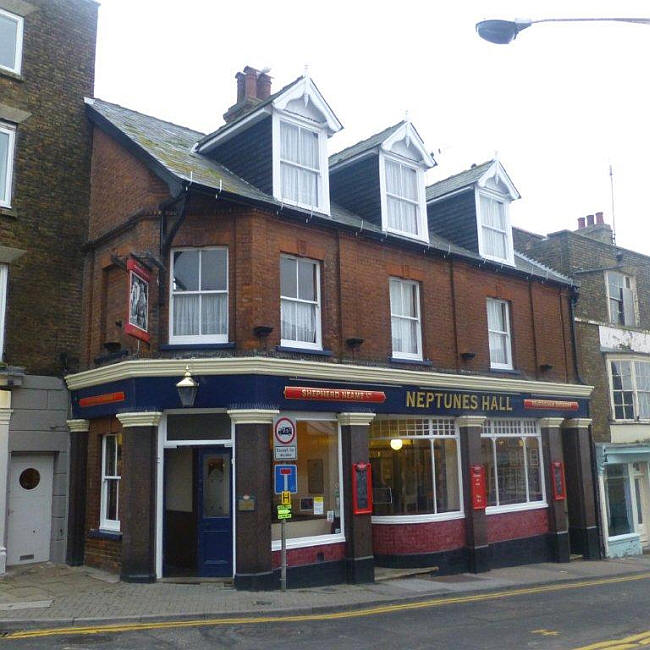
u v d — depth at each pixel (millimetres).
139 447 12297
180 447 13250
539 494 18250
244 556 11875
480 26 7770
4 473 13172
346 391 13664
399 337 15586
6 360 13523
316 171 14625
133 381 12391
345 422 13773
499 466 17234
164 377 12359
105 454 13875
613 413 21031
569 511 19219
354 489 13508
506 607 11391
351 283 14469
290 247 13547
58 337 14312
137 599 10883
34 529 13758
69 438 14273
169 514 13586
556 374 19266
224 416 12656
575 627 9680
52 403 14086
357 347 14328
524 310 18703
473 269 17391
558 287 19891
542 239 23375
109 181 14516
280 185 13875
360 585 13133
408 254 15859
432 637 8953
